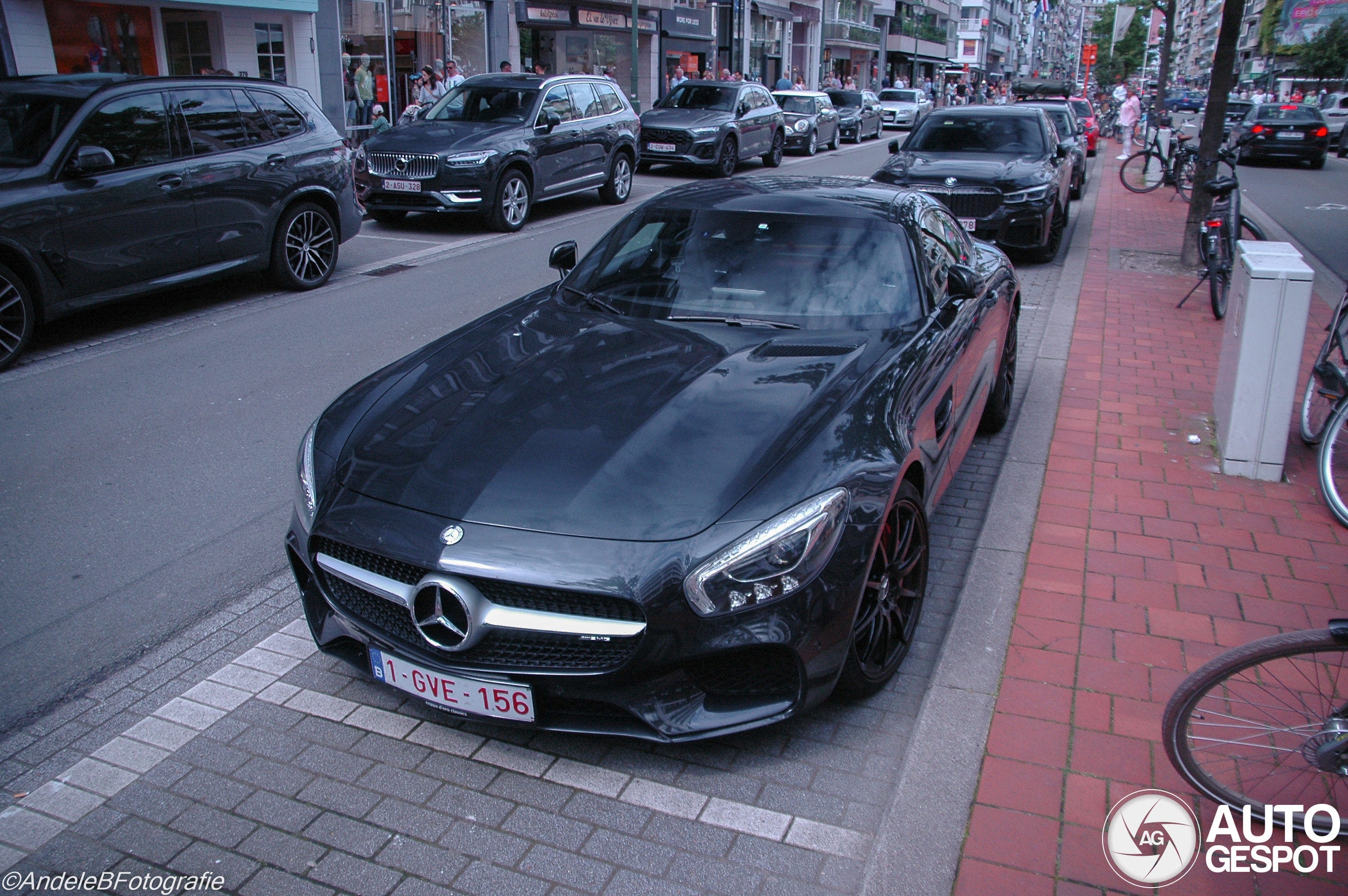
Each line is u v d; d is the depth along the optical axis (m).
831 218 4.17
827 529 2.71
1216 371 6.54
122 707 3.18
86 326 7.80
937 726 2.95
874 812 2.71
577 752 2.94
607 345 3.59
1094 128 25.62
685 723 2.69
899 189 4.62
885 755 2.94
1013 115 11.47
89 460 5.14
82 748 2.97
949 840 2.52
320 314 8.19
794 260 4.01
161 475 4.96
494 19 24.50
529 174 12.59
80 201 6.99
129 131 7.45
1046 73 138.88
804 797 2.76
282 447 5.32
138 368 6.71
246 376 6.51
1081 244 11.68
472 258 10.66
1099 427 5.50
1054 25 156.12
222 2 16.02
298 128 8.94
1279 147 25.31
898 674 3.36
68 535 4.34
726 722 2.71
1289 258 4.79
